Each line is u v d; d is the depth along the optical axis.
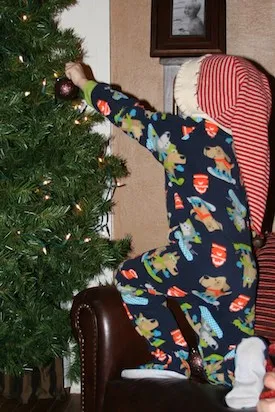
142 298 1.93
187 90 1.84
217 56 1.86
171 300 2.17
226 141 1.83
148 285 1.88
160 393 1.81
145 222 3.04
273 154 2.86
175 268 1.81
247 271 1.78
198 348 1.94
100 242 2.45
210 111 1.81
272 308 1.96
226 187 1.80
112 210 2.95
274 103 2.90
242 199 1.83
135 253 3.04
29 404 2.69
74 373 2.62
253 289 1.81
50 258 2.36
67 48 2.45
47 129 2.28
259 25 2.94
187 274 1.80
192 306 1.89
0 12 2.20
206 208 1.78
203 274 1.77
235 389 1.71
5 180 2.19
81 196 2.50
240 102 1.78
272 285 1.99
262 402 1.48
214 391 1.80
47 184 2.28
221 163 1.81
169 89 2.88
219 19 2.81
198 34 2.81
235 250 1.77
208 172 1.80
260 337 1.82
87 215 2.47
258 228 1.79
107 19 2.81
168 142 1.84
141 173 3.02
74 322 2.10
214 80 1.80
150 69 2.97
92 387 2.05
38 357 2.46
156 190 3.02
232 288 1.77
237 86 1.78
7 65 2.25
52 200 2.34
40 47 2.34
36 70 2.29
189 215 1.80
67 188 2.31
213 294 1.79
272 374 1.53
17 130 2.13
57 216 2.17
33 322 2.42
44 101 2.31
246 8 2.94
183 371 1.94
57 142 2.34
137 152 3.00
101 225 2.77
